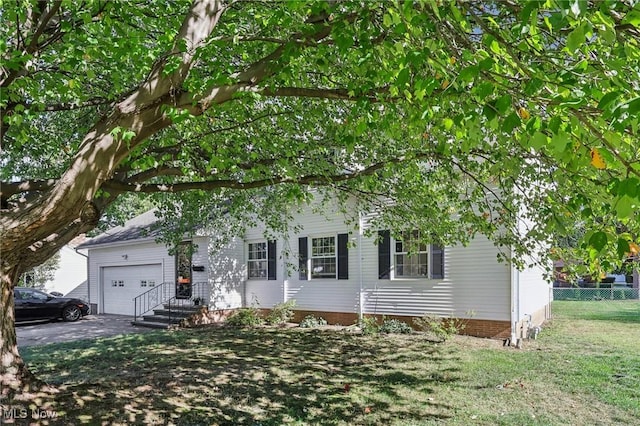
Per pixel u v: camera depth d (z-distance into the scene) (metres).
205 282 16.62
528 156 5.07
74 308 18.95
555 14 2.11
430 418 6.07
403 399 6.88
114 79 6.04
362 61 3.96
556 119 2.45
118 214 14.72
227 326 15.18
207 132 6.54
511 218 7.48
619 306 19.34
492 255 11.62
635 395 6.87
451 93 3.16
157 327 15.71
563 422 5.84
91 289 22.52
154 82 3.89
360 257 14.16
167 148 7.30
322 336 12.64
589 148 2.60
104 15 5.25
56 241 6.51
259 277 17.11
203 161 7.68
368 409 6.44
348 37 3.52
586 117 2.57
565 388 7.25
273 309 15.43
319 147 7.48
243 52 5.79
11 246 3.75
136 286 20.11
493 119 2.71
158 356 10.06
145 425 5.66
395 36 3.34
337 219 14.72
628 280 27.14
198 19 4.11
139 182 7.27
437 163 8.19
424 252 12.93
